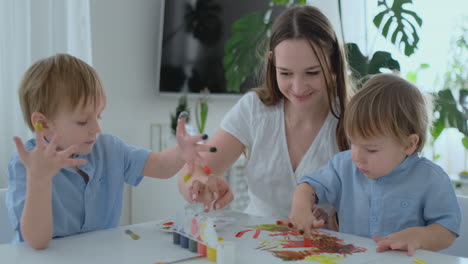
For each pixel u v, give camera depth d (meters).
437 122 2.10
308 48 1.09
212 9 2.51
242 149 1.31
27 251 0.78
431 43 2.68
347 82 1.23
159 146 2.48
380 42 2.77
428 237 0.85
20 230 0.87
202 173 1.12
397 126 0.92
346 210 1.05
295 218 0.92
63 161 0.78
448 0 2.64
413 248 0.78
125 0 2.33
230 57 2.55
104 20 2.26
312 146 1.23
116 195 1.08
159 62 2.42
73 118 0.91
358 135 0.94
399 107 0.93
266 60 1.28
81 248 0.79
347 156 1.08
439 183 0.94
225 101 2.76
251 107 1.29
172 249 0.79
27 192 0.79
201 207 1.09
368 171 0.96
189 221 0.80
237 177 2.56
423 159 1.00
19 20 1.88
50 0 1.95
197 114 2.56
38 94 0.91
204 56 2.53
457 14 2.62
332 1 2.93
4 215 1.10
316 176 1.06
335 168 1.08
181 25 2.45
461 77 2.56
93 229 1.03
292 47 1.10
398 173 0.98
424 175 0.97
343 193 1.05
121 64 2.34
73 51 2.04
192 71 2.50
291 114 1.26
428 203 0.94
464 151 2.69
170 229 0.90
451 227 0.90
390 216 0.98
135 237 0.86
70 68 0.92
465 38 2.57
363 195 1.02
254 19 2.51
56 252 0.78
